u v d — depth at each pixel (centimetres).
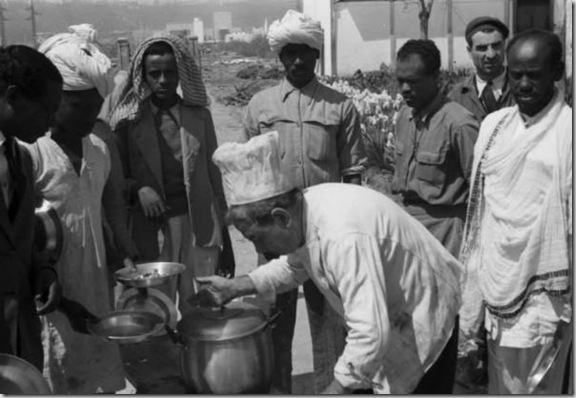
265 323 264
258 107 450
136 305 309
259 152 250
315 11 1820
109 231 371
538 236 312
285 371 418
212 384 255
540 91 307
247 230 257
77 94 322
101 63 332
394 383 274
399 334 272
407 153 429
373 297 244
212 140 441
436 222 418
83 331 319
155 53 405
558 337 321
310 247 260
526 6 1631
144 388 287
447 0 1700
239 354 254
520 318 324
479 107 526
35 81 269
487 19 516
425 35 1527
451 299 279
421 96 410
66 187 324
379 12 1800
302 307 573
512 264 322
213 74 2708
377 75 1603
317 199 262
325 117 436
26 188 288
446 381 290
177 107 425
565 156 304
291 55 433
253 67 2648
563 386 329
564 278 312
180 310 437
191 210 426
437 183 413
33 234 297
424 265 270
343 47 1825
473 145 400
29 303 292
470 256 350
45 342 326
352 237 249
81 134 332
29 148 314
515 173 317
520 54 307
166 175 424
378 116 912
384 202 271
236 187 254
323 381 407
